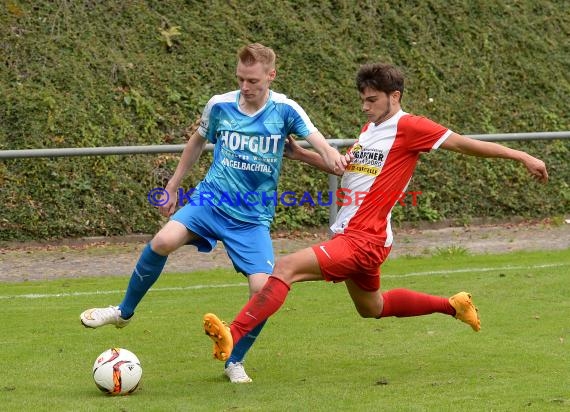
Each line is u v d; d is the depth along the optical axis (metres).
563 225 38.28
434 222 37.53
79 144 34.38
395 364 16.11
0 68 35.44
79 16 37.97
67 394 14.22
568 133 30.45
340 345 17.72
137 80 36.91
